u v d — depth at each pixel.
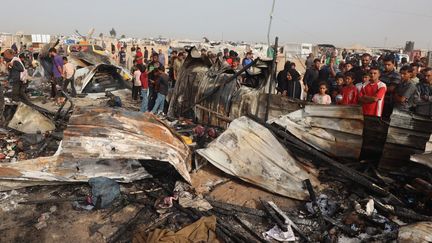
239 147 6.32
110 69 15.12
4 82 14.64
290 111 7.45
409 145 5.86
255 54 36.41
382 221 4.82
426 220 4.82
